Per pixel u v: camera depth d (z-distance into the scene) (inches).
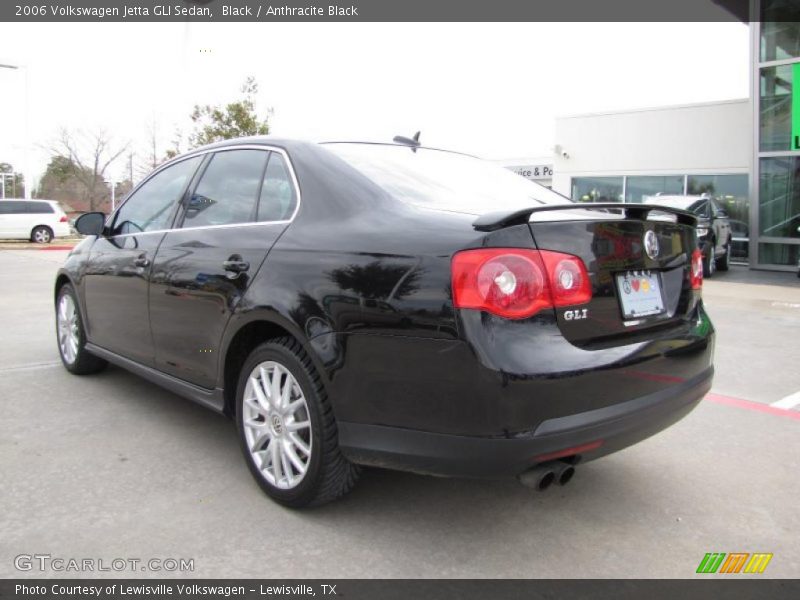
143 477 124.5
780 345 257.6
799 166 572.7
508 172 150.0
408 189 114.1
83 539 101.3
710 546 103.3
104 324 167.8
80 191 1935.3
